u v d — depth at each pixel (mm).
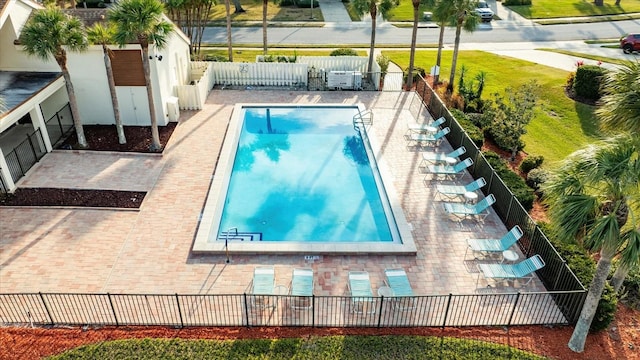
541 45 39719
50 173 18797
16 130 22188
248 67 27828
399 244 15414
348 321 12609
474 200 18109
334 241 16406
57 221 16188
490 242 15141
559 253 14055
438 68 28500
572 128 24203
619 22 47188
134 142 21266
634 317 13047
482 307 13211
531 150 21906
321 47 37500
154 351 11422
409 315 12898
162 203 17359
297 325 12438
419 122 24062
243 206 18141
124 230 15945
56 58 18469
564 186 10641
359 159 21641
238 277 14125
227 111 24797
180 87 24125
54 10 18297
